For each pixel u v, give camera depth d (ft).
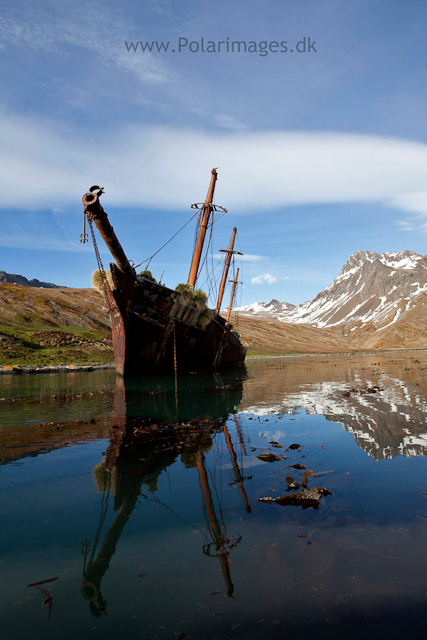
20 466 22.97
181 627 9.30
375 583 10.89
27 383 84.53
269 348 492.95
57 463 23.54
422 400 47.60
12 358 145.28
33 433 32.30
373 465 21.89
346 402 47.88
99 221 53.36
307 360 249.96
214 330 112.98
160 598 10.56
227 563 12.16
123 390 67.87
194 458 24.36
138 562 12.39
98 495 18.24
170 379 91.40
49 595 10.77
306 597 10.39
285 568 11.75
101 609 10.06
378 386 67.77
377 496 17.21
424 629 9.05
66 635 8.98
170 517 15.67
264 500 17.19
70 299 413.80
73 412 43.50
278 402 49.62
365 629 9.11
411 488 18.10
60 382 85.92
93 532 14.44
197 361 112.47
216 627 9.25
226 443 28.27
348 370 124.67
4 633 9.14
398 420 35.22
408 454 23.99
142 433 31.71
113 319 97.50
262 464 22.82
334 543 13.14
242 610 9.97
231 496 17.83
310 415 39.40
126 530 14.58
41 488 19.27
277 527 14.52
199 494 18.16
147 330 89.76
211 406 47.50
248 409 44.60
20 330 188.75
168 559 12.51
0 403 51.60
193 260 121.80
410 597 10.29
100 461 23.97
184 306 92.53
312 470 21.16
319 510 15.88
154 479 20.48
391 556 12.23
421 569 11.50
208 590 10.81
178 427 34.27
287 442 28.14
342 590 10.63
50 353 166.61
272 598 10.41
